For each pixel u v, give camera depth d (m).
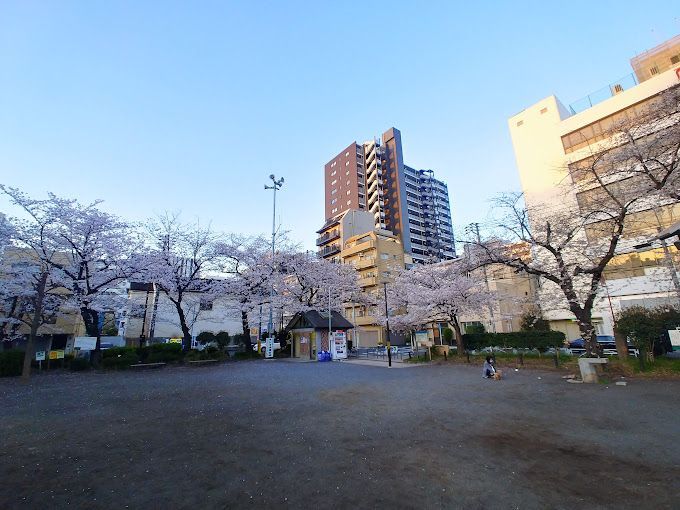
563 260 15.02
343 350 26.47
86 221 19.44
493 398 9.25
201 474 4.41
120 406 8.85
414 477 4.22
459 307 21.64
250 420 7.23
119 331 36.22
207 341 33.50
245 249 29.03
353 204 67.62
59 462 4.90
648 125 12.36
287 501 3.65
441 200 77.31
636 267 21.56
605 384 10.62
